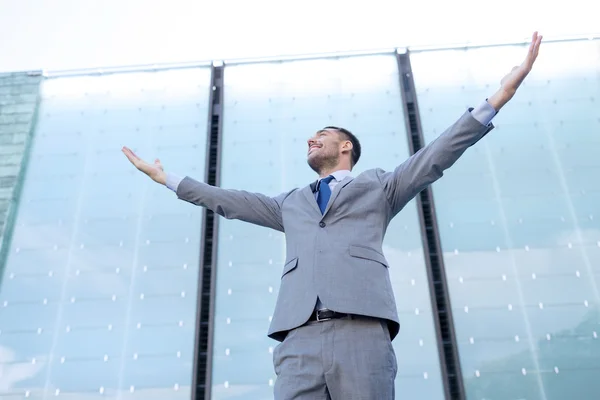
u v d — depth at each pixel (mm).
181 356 4914
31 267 5449
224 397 4695
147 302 5215
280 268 5352
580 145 5777
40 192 5941
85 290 5305
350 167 1809
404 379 4660
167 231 5629
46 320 5145
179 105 6496
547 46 6477
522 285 5027
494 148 5867
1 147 6188
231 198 1722
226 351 4918
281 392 1324
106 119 6438
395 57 6641
